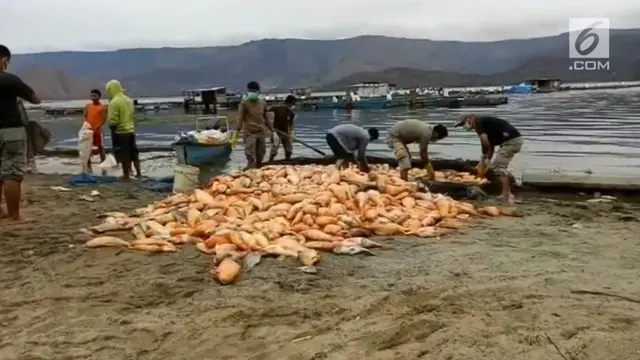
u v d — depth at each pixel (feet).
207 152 54.49
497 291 17.11
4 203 31.78
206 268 20.95
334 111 169.68
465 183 36.45
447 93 268.41
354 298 17.48
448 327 14.34
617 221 28.99
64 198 35.83
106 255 22.76
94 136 51.19
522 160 58.54
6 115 27.14
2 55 26.40
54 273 20.75
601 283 17.94
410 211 27.91
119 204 33.71
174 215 26.25
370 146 75.31
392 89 270.87
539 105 181.88
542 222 28.48
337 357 13.58
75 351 14.69
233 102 192.34
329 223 25.17
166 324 16.10
